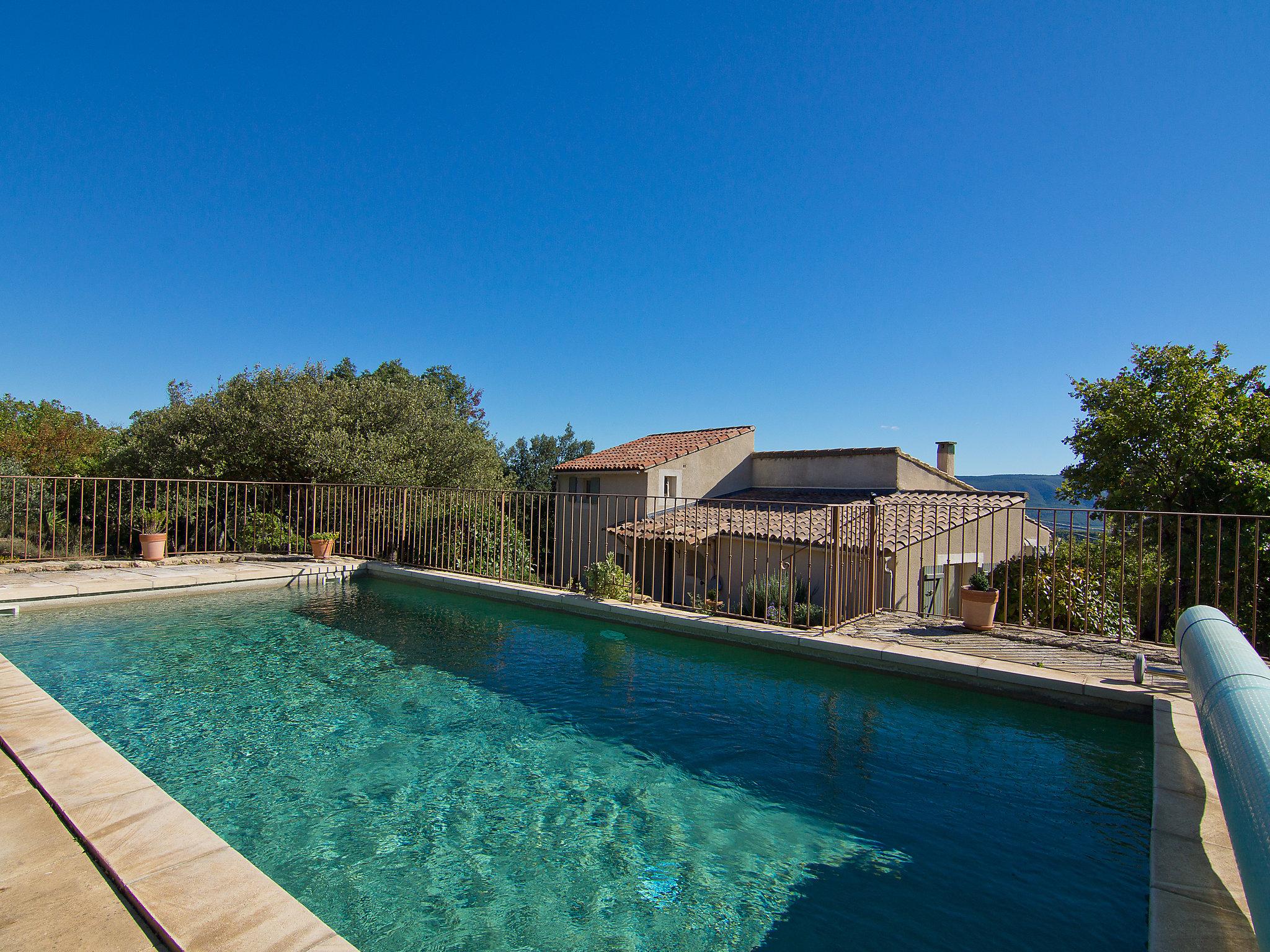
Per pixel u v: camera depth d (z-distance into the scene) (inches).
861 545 320.2
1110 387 542.0
